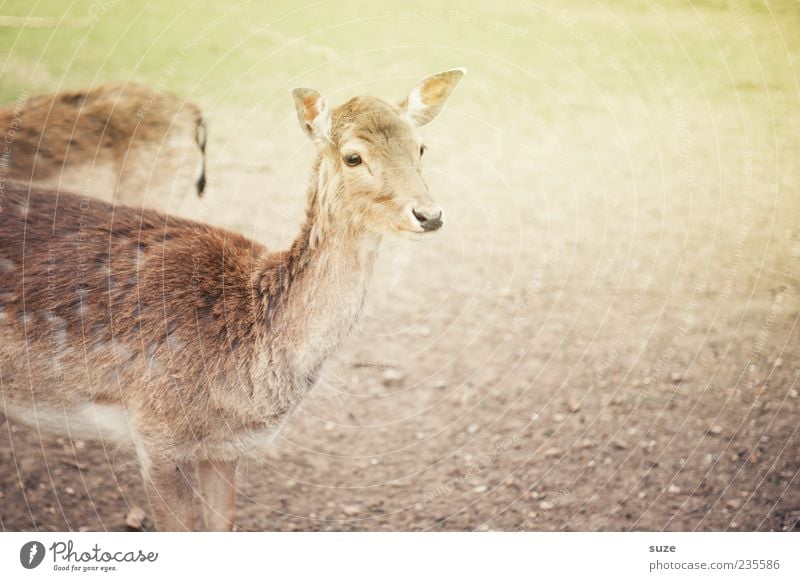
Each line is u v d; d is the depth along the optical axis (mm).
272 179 11648
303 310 5637
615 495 6977
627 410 7922
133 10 15352
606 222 11344
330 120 5516
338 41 15570
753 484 7016
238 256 5883
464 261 10328
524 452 7477
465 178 12391
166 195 8234
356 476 7246
